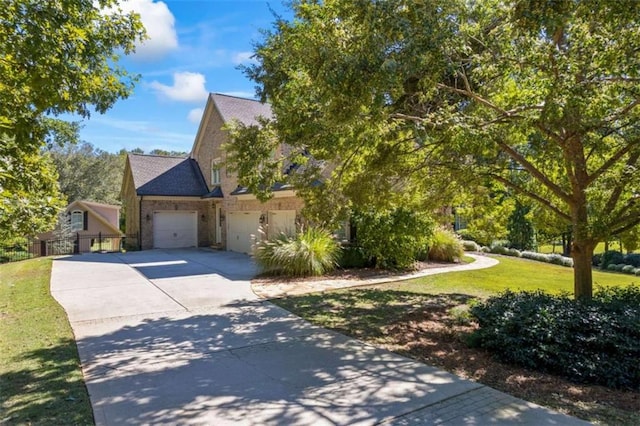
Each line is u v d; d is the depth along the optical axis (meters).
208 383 4.87
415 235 14.24
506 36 5.63
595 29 4.96
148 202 22.33
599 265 17.19
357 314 8.34
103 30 5.95
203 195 23.23
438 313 8.35
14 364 5.49
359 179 8.18
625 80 4.93
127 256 19.09
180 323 7.69
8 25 4.07
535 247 20.38
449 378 4.96
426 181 8.73
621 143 6.68
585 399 4.37
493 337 5.73
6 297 9.98
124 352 6.04
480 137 5.47
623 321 4.97
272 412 4.11
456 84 6.77
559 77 5.05
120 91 6.91
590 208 7.23
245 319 7.97
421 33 4.69
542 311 5.43
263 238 16.12
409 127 6.61
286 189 15.16
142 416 4.03
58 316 8.17
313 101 6.39
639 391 4.57
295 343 6.46
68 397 4.46
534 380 4.89
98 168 40.28
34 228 6.79
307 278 12.70
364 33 4.74
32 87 4.30
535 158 7.70
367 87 4.59
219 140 22.06
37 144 5.11
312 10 6.10
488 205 9.04
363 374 5.13
